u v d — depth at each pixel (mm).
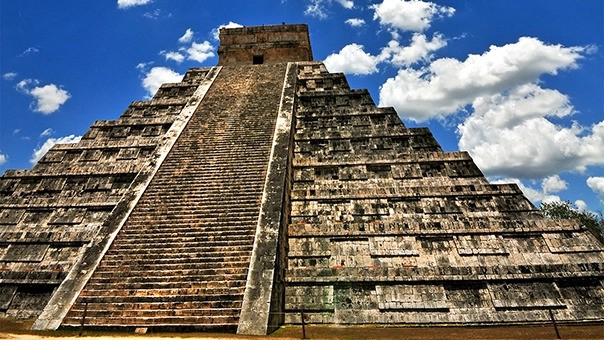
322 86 23625
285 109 20141
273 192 14375
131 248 12531
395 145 18172
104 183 17250
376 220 14898
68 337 9289
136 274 11555
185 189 15078
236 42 30297
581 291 12281
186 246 12406
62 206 16391
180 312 10281
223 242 12398
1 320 12211
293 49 29594
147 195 14930
